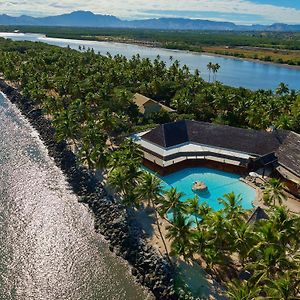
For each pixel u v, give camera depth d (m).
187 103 117.75
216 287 50.31
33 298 51.84
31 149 100.81
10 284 53.97
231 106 115.69
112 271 56.62
